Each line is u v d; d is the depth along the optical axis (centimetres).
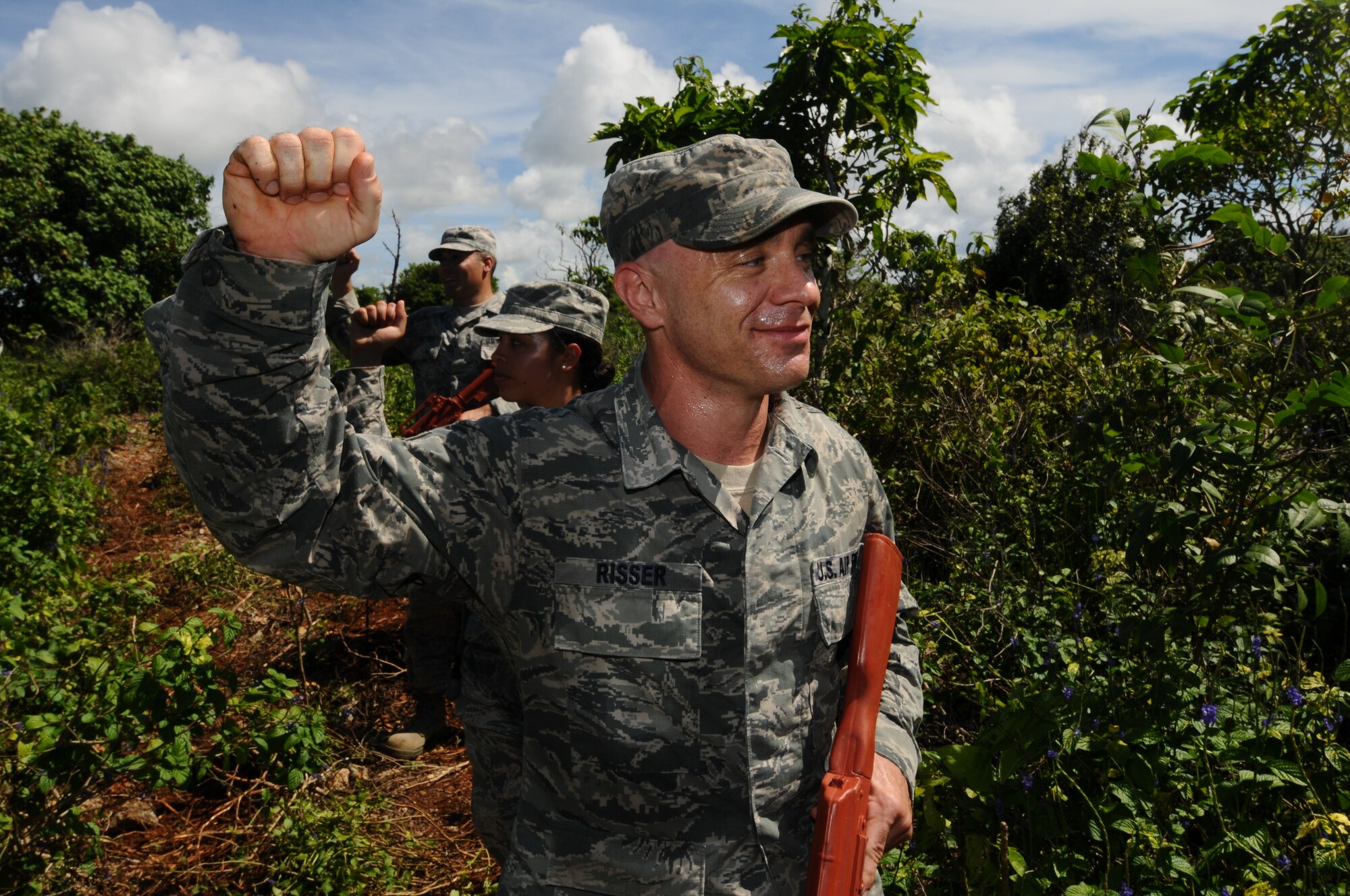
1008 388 468
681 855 114
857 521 133
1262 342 229
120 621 459
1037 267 1016
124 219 2603
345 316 270
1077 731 230
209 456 90
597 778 115
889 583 130
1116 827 210
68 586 507
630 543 114
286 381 89
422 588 115
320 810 299
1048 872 207
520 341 293
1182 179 343
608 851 115
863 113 385
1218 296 224
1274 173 469
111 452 1020
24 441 665
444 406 352
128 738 257
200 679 265
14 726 258
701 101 401
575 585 113
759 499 118
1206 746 229
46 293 2347
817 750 126
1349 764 230
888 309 486
